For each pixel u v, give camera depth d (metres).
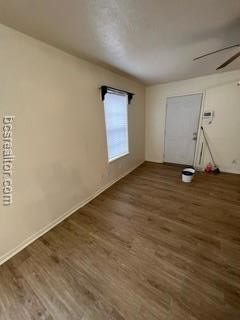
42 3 1.28
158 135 4.80
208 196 2.89
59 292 1.37
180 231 2.06
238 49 2.24
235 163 3.87
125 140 3.95
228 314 1.19
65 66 2.17
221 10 1.44
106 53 2.27
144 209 2.56
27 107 1.76
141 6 1.37
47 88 1.96
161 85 4.39
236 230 2.05
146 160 5.23
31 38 1.75
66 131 2.29
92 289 1.38
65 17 1.47
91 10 1.40
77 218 2.38
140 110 4.49
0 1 1.24
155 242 1.89
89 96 2.64
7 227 1.69
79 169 2.59
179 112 4.31
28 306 1.27
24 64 1.70
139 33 1.79
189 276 1.47
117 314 1.21
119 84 3.41
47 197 2.11
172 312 1.21
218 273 1.49
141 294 1.33
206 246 1.81
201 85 3.84
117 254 1.73
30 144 1.84
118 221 2.29
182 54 2.39
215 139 3.97
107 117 3.15
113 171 3.53
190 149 4.39
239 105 3.54
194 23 1.64
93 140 2.84
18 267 1.61
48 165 2.08
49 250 1.81
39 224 2.03
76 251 1.79
